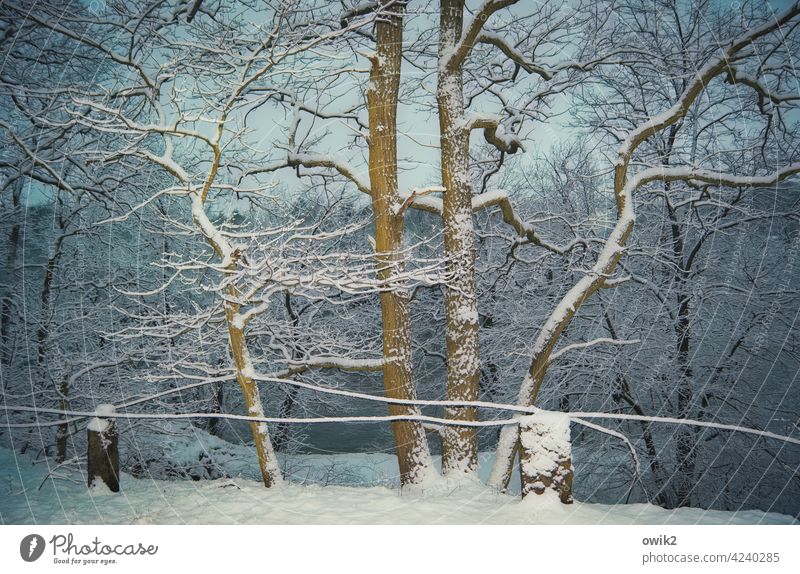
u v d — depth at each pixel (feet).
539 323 45.09
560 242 48.91
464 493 22.43
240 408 52.80
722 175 31.99
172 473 39.37
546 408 45.75
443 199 30.58
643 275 44.62
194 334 33.73
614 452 43.86
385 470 50.70
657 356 42.32
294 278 24.11
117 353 36.73
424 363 50.80
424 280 27.32
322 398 49.21
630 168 44.88
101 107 24.02
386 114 28.81
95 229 42.45
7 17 32.07
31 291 44.29
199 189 25.80
